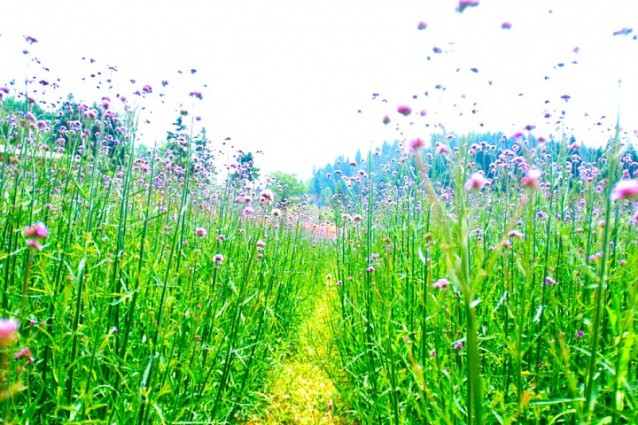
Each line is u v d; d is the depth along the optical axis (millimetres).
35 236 1584
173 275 3002
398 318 3406
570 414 2410
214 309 3377
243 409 3906
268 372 4535
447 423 1926
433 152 3525
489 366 2973
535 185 1671
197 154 5254
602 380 2330
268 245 4871
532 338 2707
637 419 1675
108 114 4156
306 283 7602
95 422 2211
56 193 4246
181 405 2857
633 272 1864
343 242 5207
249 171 6168
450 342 2725
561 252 3301
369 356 3490
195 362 3018
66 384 2564
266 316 4289
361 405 3746
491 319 2941
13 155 3562
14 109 3947
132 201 3969
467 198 2820
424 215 3754
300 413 4027
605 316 2652
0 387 1385
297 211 6914
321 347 5496
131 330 3098
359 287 4473
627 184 1590
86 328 2611
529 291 2941
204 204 5809
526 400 1552
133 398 2467
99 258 2969
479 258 2771
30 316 2586
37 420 2496
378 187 7238
